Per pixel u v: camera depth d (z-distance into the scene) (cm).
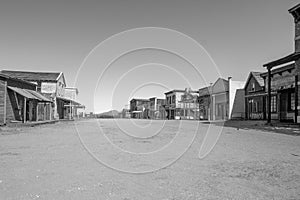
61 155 732
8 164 607
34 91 2838
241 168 577
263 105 2842
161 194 405
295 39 2080
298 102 1927
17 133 1452
